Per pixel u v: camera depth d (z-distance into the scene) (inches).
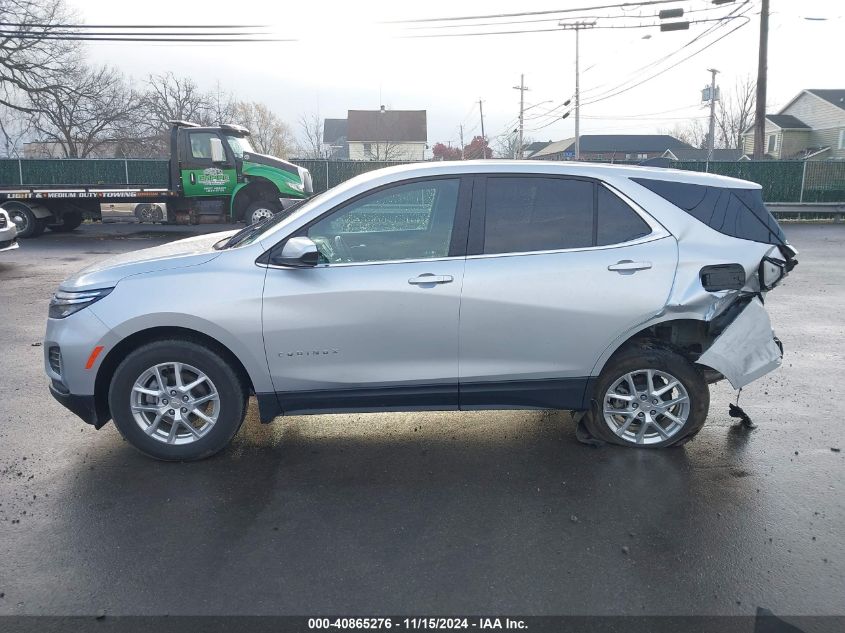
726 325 164.1
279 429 189.9
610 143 3097.9
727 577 118.3
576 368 163.9
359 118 2918.3
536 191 165.3
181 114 2004.2
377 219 163.8
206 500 146.9
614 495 148.9
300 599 112.6
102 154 1690.5
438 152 3287.4
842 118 1921.8
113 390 160.2
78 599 112.3
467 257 161.0
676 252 161.9
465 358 161.5
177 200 711.1
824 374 240.5
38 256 561.6
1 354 264.5
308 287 157.3
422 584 116.6
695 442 178.9
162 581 117.3
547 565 122.3
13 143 1497.3
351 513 141.4
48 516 139.4
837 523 136.6
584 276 159.6
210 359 159.8
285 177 701.9
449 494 149.9
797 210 991.0
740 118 2849.4
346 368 160.9
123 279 159.6
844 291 407.5
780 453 171.5
